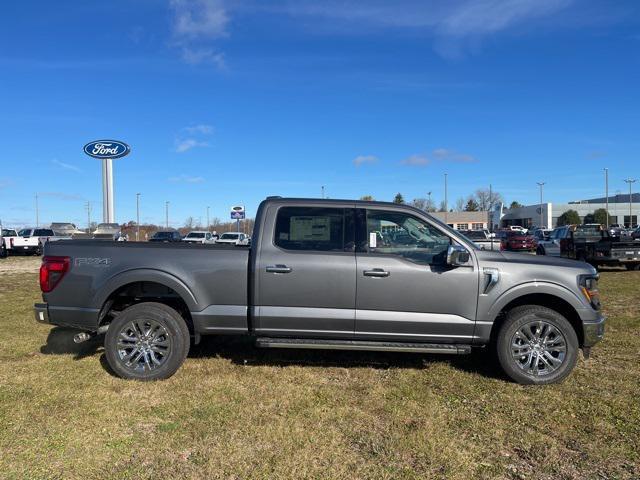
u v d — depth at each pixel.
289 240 5.41
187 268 5.37
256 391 4.97
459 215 92.88
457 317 5.27
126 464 3.54
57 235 33.72
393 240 5.42
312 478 3.36
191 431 4.05
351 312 5.28
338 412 4.45
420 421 4.26
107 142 28.06
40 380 5.28
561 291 5.26
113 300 5.62
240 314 5.37
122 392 4.95
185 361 5.99
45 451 3.72
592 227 20.73
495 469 3.49
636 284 13.30
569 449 3.79
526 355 5.25
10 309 9.66
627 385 5.15
